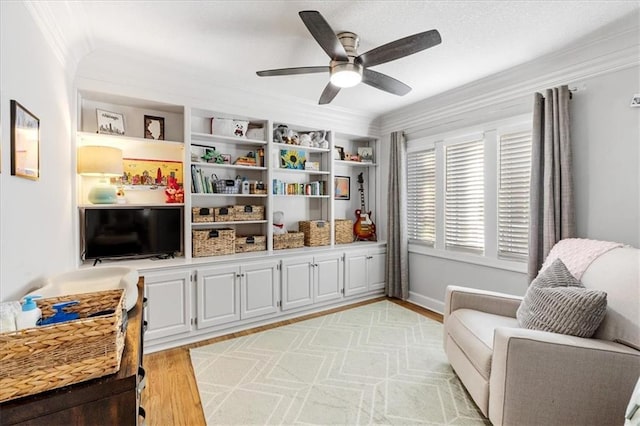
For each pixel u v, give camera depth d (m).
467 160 3.35
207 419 1.83
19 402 0.78
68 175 2.26
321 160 4.16
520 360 1.54
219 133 3.26
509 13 1.94
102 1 1.81
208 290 2.91
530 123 2.77
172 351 2.67
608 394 1.46
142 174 3.00
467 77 2.96
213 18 1.99
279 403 1.98
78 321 0.86
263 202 3.63
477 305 2.29
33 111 1.56
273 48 2.39
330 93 2.48
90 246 2.60
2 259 1.23
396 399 2.02
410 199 4.07
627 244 2.17
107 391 0.86
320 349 2.71
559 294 1.71
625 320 1.54
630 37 2.12
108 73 2.55
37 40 1.61
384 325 3.24
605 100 2.28
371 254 4.11
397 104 3.78
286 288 3.40
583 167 2.40
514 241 2.94
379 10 1.90
